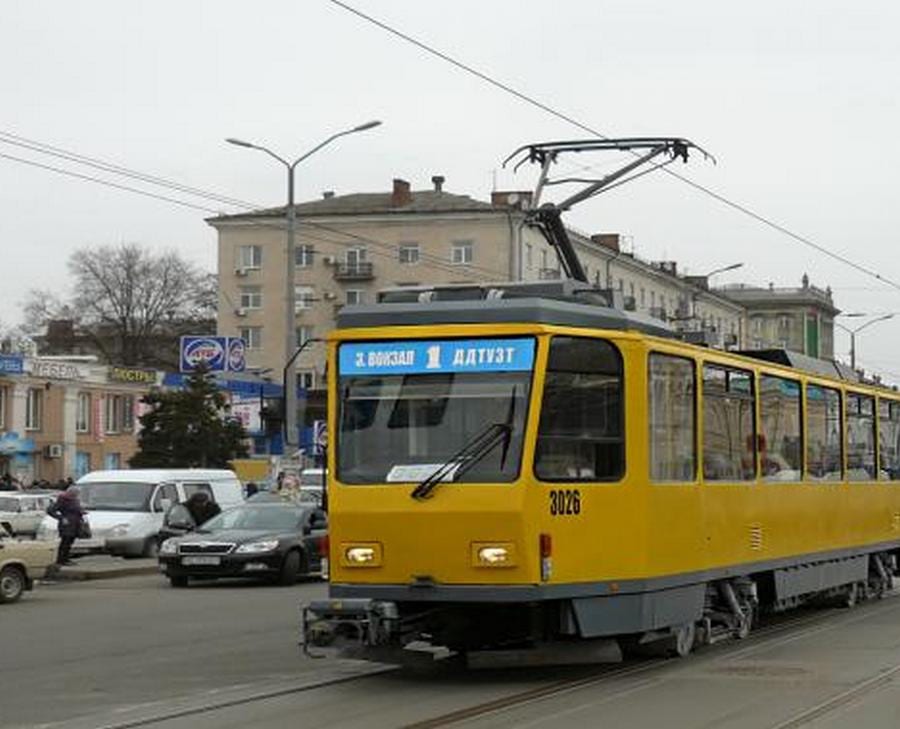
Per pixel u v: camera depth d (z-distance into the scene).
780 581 15.72
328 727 9.63
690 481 13.00
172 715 10.26
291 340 35.78
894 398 21.42
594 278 82.69
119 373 65.94
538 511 11.09
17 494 37.78
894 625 16.88
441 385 11.45
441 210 80.56
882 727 9.51
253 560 23.67
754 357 16.81
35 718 10.23
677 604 12.64
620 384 11.89
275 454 51.47
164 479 31.28
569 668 12.73
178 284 95.56
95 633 16.14
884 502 20.53
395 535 11.31
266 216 84.31
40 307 97.25
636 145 21.17
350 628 11.30
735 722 9.71
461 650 12.30
